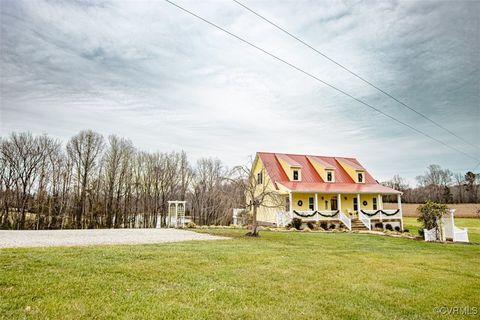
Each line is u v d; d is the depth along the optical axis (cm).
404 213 5222
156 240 1462
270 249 1241
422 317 541
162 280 681
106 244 1230
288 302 578
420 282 791
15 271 676
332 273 845
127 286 620
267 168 3200
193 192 5253
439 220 1986
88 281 634
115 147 4778
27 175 4016
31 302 494
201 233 1969
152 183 5225
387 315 539
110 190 4609
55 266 748
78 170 4400
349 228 2669
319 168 3397
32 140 4103
